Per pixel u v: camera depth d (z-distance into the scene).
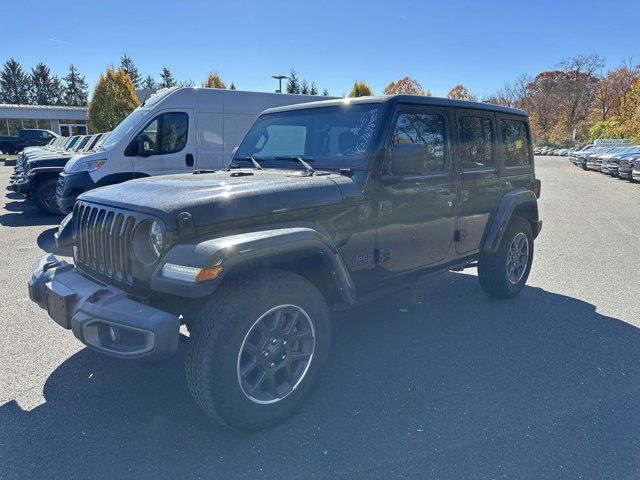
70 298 2.57
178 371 3.34
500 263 4.59
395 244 3.38
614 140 42.22
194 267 2.26
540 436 2.62
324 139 3.51
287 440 2.59
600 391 3.09
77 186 8.20
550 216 11.03
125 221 2.55
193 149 8.94
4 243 7.46
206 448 2.52
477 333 4.03
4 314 4.39
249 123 9.45
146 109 8.67
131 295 2.57
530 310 4.59
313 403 2.94
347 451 2.50
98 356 3.56
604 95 62.50
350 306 3.16
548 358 3.57
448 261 4.00
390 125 3.26
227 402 2.42
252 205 2.58
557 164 38.47
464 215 4.00
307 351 2.79
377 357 3.58
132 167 8.49
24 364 3.43
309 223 2.81
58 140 21.25
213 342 2.36
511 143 4.64
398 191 3.32
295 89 48.03
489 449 2.51
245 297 2.44
